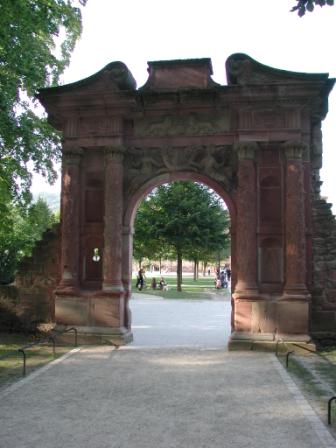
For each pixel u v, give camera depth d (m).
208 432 8.28
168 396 10.48
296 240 16.19
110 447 7.60
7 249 28.97
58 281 18.62
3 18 17.17
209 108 17.23
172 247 47.16
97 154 17.91
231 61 16.75
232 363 13.84
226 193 17.11
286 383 11.52
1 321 19.33
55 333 15.77
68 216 17.55
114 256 17.14
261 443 7.79
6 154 22.50
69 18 21.30
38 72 19.98
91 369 13.04
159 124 17.56
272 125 16.58
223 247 45.81
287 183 16.44
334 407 9.70
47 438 7.98
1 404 9.88
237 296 16.27
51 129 23.66
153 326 22.03
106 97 17.11
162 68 17.58
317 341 16.58
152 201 46.25
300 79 16.17
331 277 16.81
